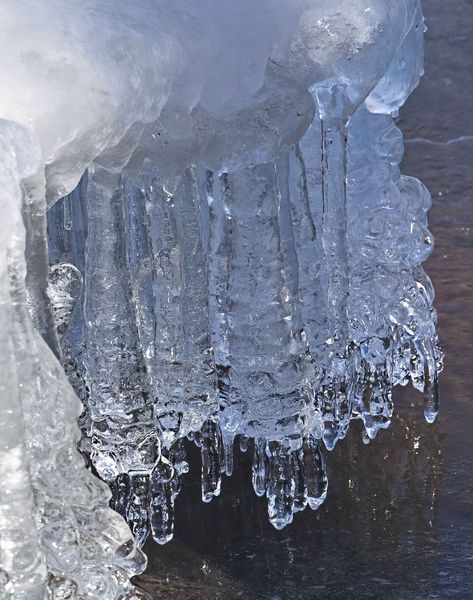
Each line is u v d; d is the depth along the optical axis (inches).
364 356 141.3
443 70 347.9
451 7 375.6
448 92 338.3
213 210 118.2
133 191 110.7
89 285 103.1
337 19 117.0
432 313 146.3
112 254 102.1
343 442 141.2
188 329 115.7
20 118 79.5
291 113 112.5
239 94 106.3
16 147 75.5
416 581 110.5
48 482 80.5
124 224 102.3
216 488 119.6
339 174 129.0
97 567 82.0
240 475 131.8
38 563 75.1
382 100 140.3
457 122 317.1
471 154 291.3
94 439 104.5
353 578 111.1
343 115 126.3
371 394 140.9
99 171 99.7
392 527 121.1
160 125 101.2
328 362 128.9
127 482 108.3
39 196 82.2
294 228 125.2
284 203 118.3
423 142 303.7
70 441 82.5
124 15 92.7
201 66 100.3
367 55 120.3
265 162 112.6
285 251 118.1
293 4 112.1
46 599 75.9
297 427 118.1
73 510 82.1
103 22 89.7
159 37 93.6
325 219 129.9
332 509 124.6
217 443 119.6
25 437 75.7
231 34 103.0
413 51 140.0
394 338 144.3
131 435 104.3
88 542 81.9
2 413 74.5
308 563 113.9
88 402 105.8
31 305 84.5
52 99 81.1
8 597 74.4
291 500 118.0
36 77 81.0
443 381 158.7
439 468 134.5
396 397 154.1
